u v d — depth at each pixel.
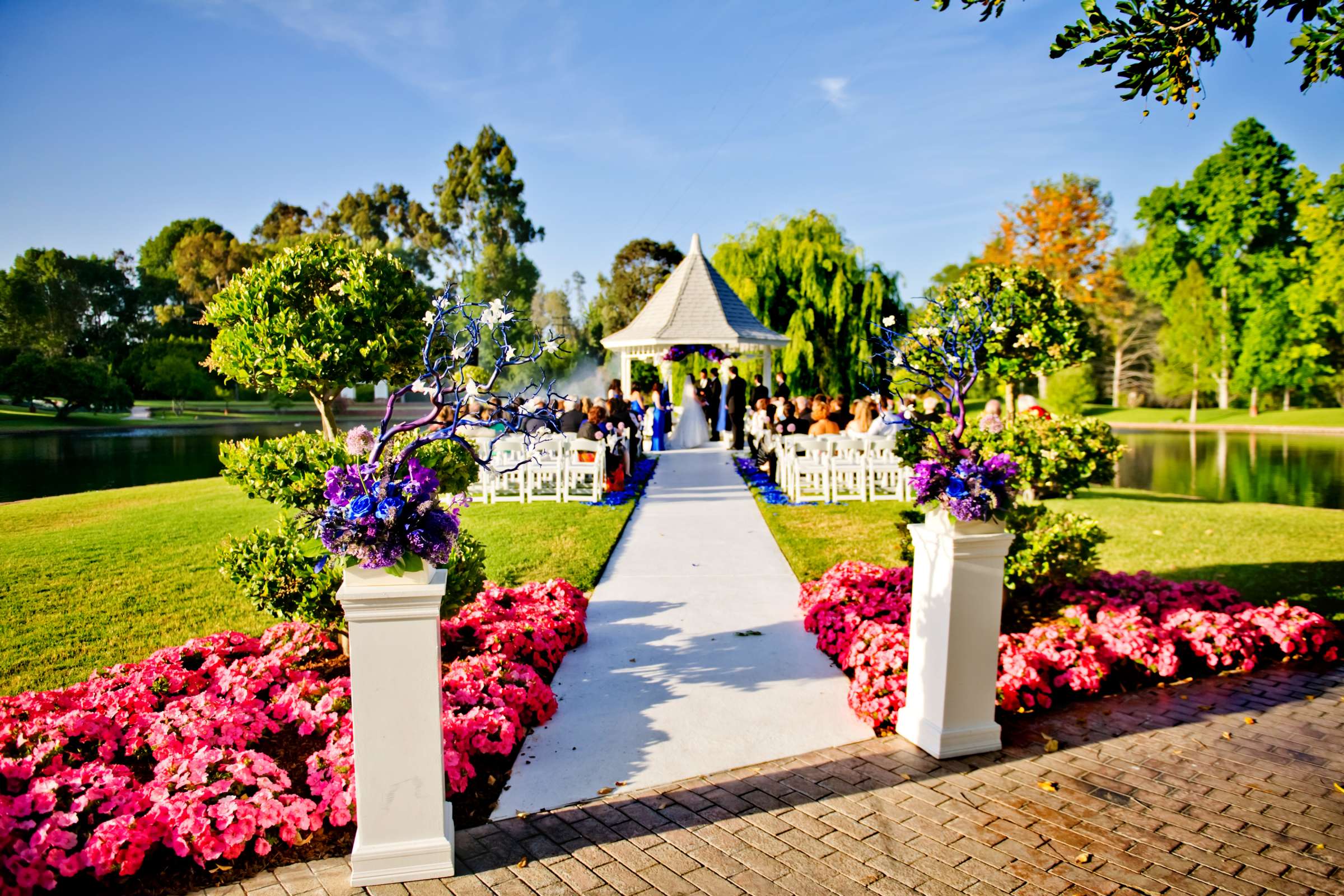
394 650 3.04
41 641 5.98
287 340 5.52
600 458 12.39
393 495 3.05
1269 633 5.54
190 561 8.60
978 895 2.98
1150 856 3.23
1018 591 6.42
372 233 70.00
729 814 3.57
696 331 20.92
